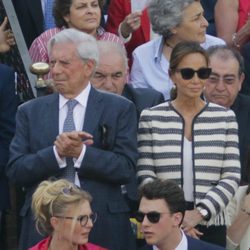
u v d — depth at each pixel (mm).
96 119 31219
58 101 31484
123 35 40188
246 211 32688
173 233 29250
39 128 31281
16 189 36438
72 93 31344
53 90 34844
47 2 41781
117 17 41750
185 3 36562
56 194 28672
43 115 31391
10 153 31469
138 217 29281
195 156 31656
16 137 31500
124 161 31031
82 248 29344
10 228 38469
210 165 31641
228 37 42125
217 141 31766
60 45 31078
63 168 30719
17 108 34625
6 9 40125
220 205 31266
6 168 32062
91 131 31109
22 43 39188
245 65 39875
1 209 35594
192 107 32031
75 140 30156
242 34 41125
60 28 38156
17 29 39656
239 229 32688
